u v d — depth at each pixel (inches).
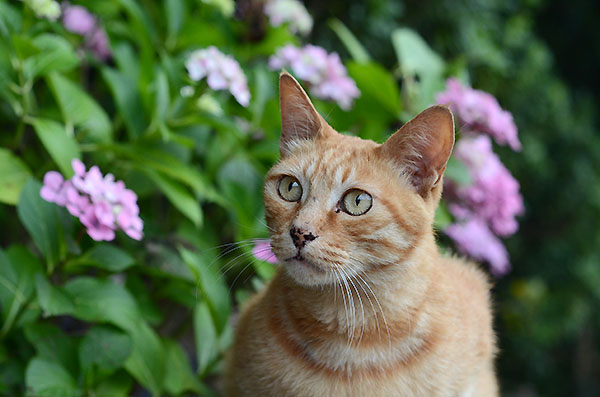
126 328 26.2
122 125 33.2
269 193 24.5
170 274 28.4
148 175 30.3
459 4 55.8
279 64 33.0
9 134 31.5
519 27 62.1
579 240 65.6
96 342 26.0
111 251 26.7
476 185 34.0
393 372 24.1
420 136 23.5
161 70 30.8
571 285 65.3
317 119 25.0
